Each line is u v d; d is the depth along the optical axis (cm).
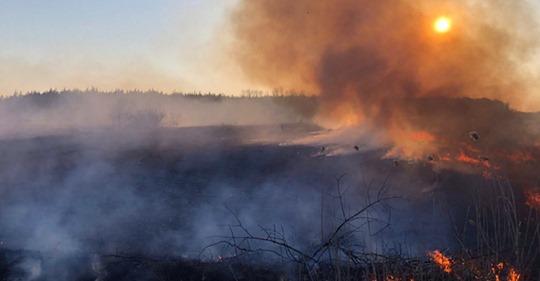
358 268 565
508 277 514
